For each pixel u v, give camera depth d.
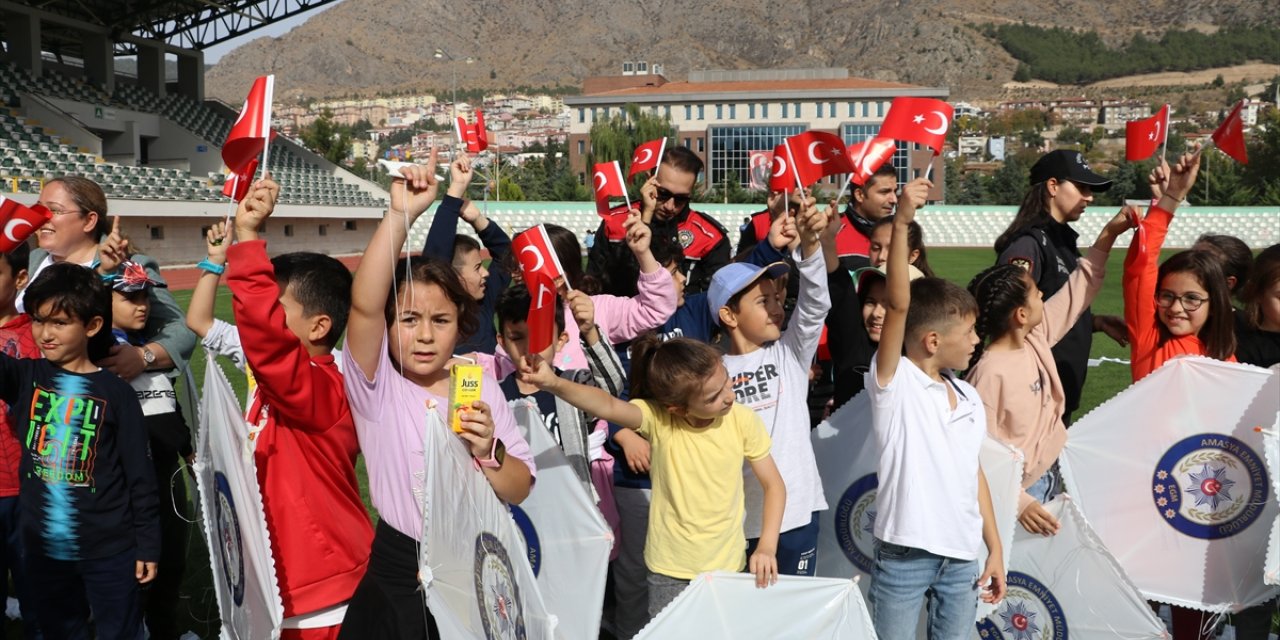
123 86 37.50
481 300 4.34
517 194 50.44
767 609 2.97
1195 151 3.82
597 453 3.94
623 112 74.81
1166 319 3.96
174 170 33.72
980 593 3.37
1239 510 3.62
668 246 4.44
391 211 2.53
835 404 4.07
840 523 3.74
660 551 3.18
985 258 35.69
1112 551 3.81
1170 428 3.70
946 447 3.12
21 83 31.09
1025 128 188.25
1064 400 3.92
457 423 2.39
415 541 2.61
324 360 2.91
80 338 3.24
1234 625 3.82
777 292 3.47
